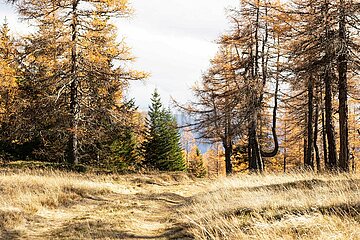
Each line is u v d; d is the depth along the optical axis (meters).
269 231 6.43
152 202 12.89
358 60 15.62
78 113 20.75
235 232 6.79
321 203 7.73
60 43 19.66
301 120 26.88
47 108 20.47
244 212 8.48
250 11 21.48
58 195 11.97
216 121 23.31
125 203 12.34
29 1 19.28
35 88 20.98
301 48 16.67
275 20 20.02
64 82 20.22
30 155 25.66
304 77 16.70
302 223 6.49
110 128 21.88
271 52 21.38
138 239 7.99
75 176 16.75
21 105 20.95
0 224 8.58
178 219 9.63
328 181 12.16
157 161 40.78
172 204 12.98
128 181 17.80
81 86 21.45
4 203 10.22
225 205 9.62
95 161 25.86
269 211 7.96
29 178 14.14
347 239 5.28
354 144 31.30
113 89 21.58
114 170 20.22
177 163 43.38
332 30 15.75
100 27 20.47
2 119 23.20
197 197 12.76
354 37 15.84
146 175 19.72
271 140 30.66
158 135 41.03
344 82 15.63
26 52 19.83
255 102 21.50
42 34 19.94
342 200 7.65
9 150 25.23
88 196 13.01
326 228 5.99
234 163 38.97
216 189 13.75
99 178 17.30
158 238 7.96
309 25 16.34
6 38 24.98
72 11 20.23
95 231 8.53
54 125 21.05
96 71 20.88
